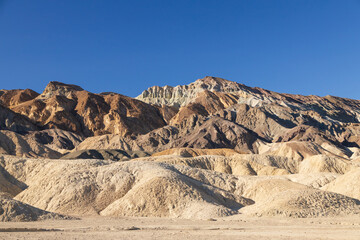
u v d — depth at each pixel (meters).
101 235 49.28
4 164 109.62
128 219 72.88
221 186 100.38
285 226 58.12
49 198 89.44
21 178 106.06
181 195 81.56
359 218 64.69
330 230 51.81
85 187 90.69
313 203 72.19
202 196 83.06
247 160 148.62
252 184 100.44
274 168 141.62
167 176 87.69
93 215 81.00
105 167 98.50
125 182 91.56
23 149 196.50
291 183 95.31
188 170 103.75
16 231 54.19
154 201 81.00
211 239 44.81
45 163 108.62
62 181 93.69
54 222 66.75
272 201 75.31
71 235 49.38
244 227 58.03
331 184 97.44
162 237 46.94
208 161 146.62
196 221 68.62
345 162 151.62
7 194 96.50
